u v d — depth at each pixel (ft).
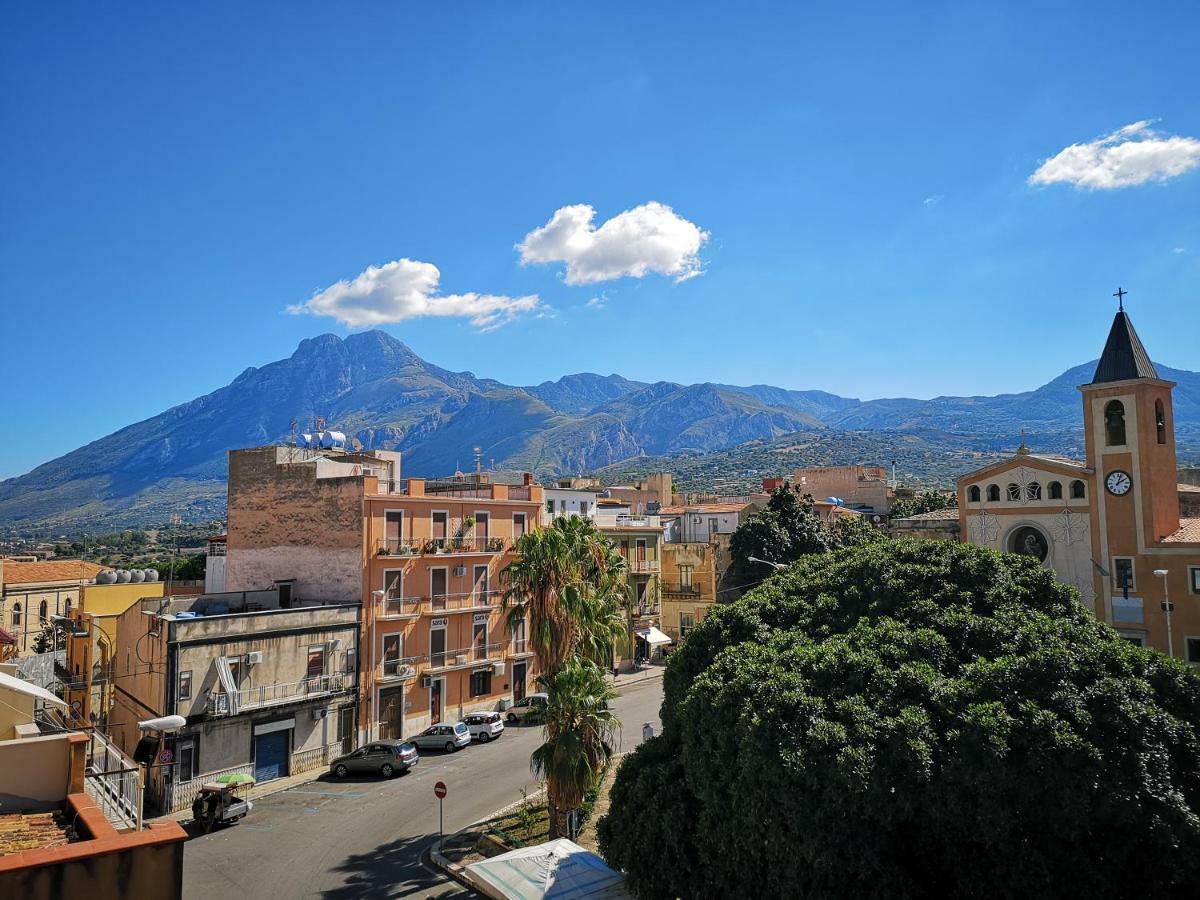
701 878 63.36
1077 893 53.62
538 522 189.37
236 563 165.58
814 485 396.98
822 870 53.67
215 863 95.91
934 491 334.44
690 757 65.05
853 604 75.82
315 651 138.62
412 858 97.09
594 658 115.44
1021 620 67.41
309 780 130.82
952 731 55.67
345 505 151.84
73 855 30.91
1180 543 139.64
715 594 232.94
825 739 56.65
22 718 61.82
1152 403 146.82
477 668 169.68
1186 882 53.31
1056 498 155.84
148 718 122.62
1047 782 53.11
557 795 93.71
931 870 57.67
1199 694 61.31
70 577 241.76
